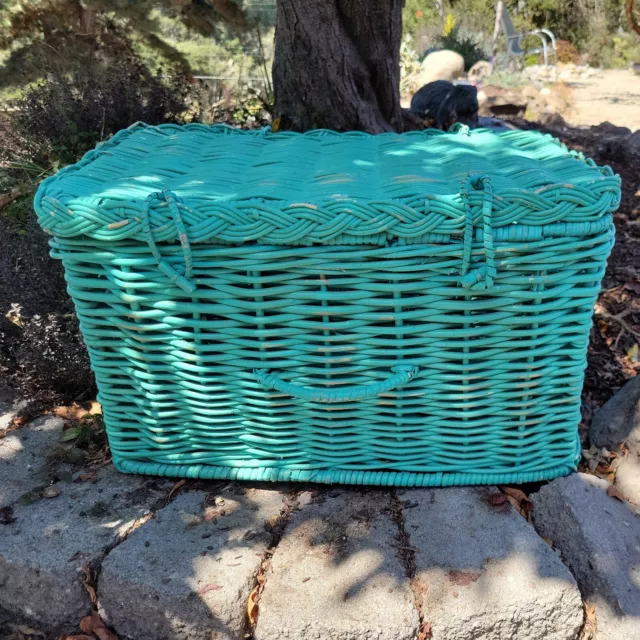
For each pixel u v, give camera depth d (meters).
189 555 1.44
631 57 11.95
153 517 1.57
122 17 3.30
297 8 2.20
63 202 1.36
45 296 2.22
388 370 1.48
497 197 1.29
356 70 2.29
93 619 1.45
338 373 1.48
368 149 1.85
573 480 1.57
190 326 1.46
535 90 6.91
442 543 1.45
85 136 2.93
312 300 1.40
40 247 2.27
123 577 1.39
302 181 1.52
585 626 1.37
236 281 1.39
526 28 13.16
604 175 1.42
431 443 1.58
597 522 1.46
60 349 2.09
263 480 1.66
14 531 1.53
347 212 1.28
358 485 1.66
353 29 2.27
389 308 1.40
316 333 1.44
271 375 1.49
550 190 1.29
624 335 2.21
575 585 1.35
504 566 1.38
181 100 3.26
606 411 1.85
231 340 1.47
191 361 1.51
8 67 3.32
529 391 1.51
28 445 1.88
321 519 1.54
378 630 1.30
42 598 1.47
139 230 1.32
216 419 1.58
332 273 1.36
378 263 1.33
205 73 3.65
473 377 1.47
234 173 1.61
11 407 2.06
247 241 1.35
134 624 1.42
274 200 1.35
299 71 2.28
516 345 1.44
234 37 3.77
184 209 1.31
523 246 1.32
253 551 1.46
